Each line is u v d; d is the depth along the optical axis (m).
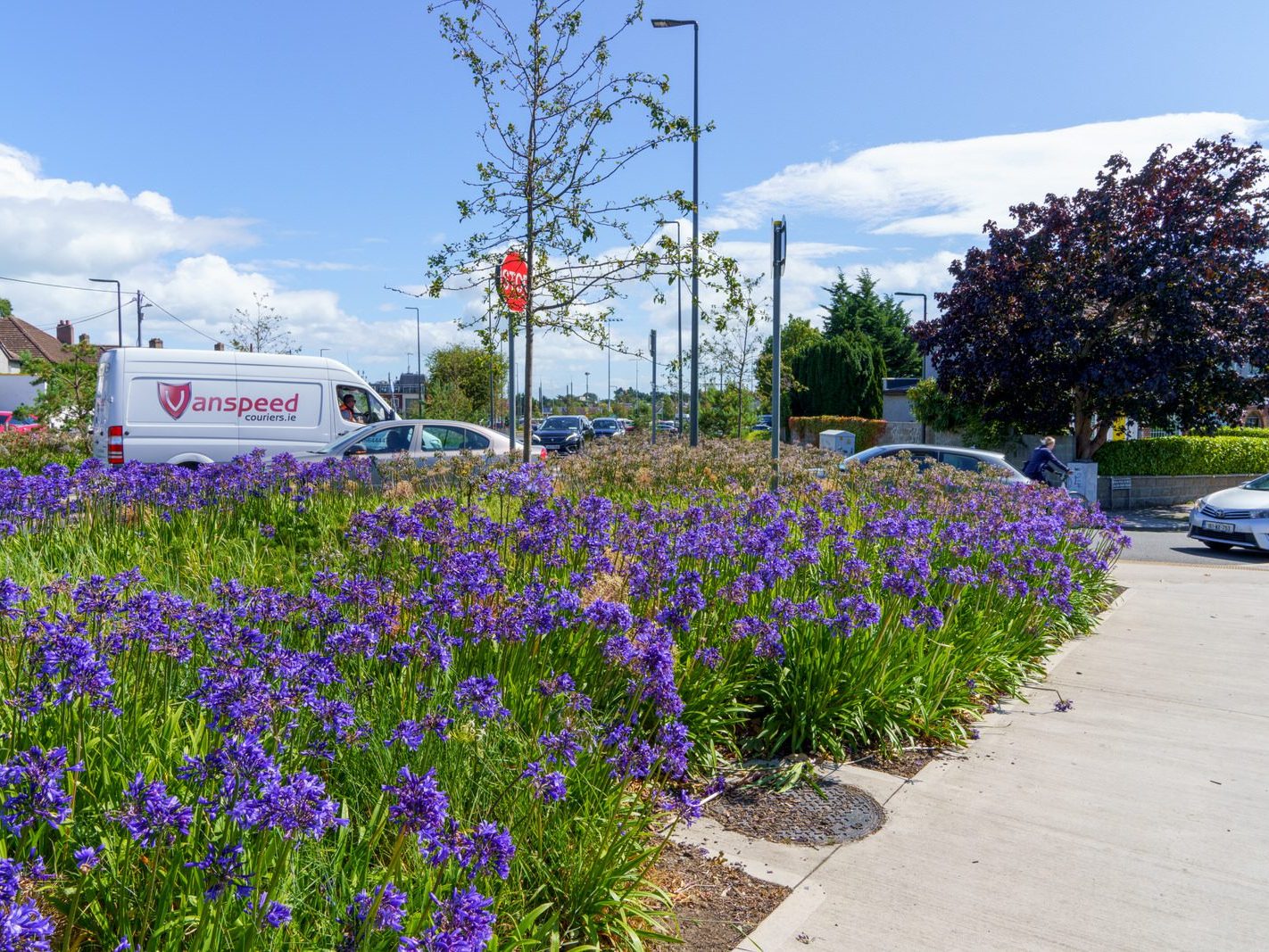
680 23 22.62
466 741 3.48
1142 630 8.43
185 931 2.45
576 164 10.19
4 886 1.96
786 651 5.43
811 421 33.62
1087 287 20.67
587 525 6.02
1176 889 3.72
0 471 6.70
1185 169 20.78
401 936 2.38
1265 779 4.90
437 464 9.31
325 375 15.61
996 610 7.11
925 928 3.41
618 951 3.18
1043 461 16.86
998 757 5.21
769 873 3.80
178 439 14.52
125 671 3.56
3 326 55.16
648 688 3.91
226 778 2.40
